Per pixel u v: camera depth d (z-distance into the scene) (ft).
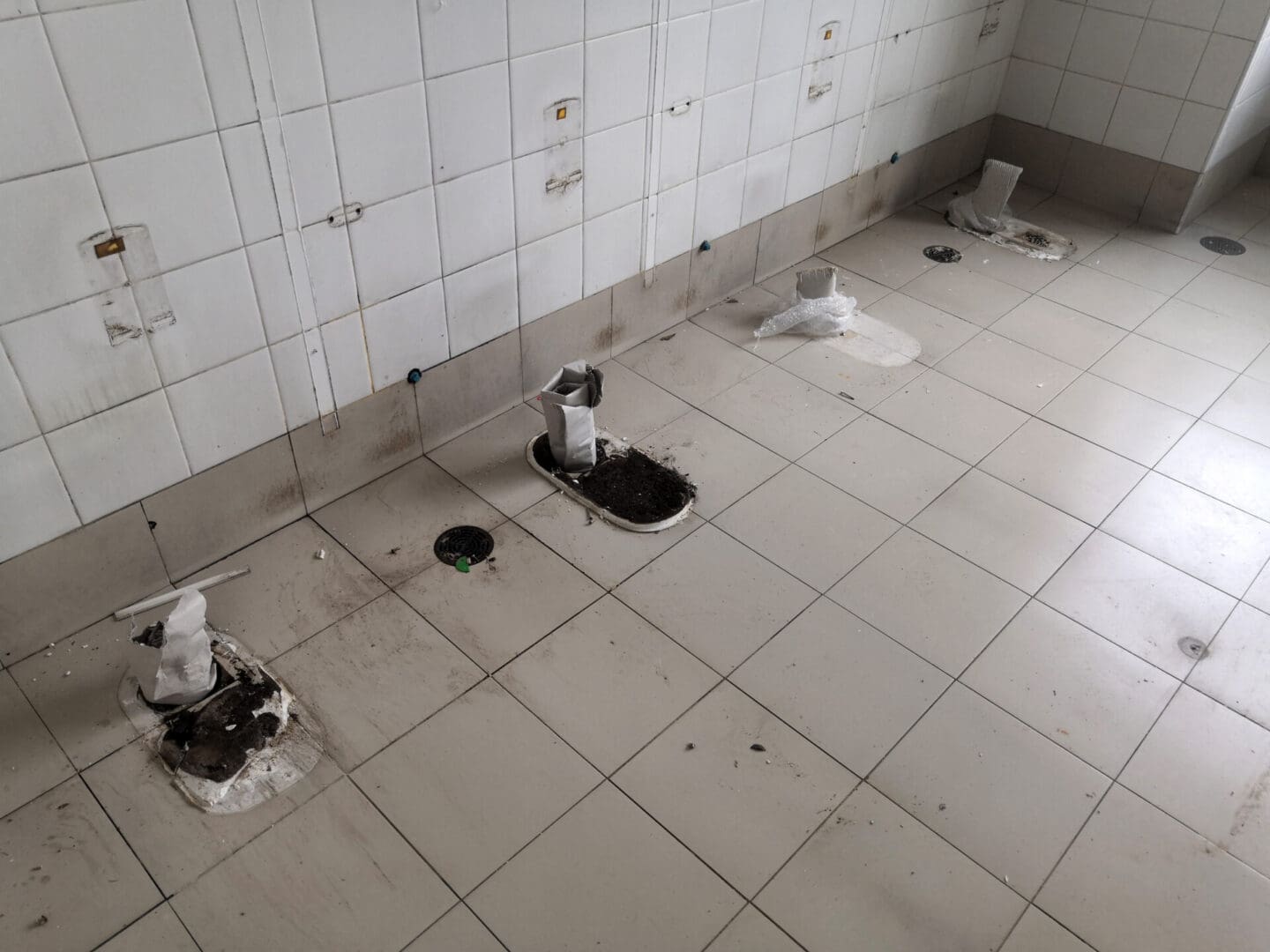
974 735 6.59
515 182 7.85
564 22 7.42
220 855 5.72
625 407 9.27
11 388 5.76
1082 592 7.64
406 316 7.72
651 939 5.44
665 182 9.23
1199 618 7.48
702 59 8.76
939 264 11.88
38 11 4.93
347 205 6.83
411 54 6.60
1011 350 10.36
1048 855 5.95
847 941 5.49
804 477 8.59
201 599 6.31
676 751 6.38
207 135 5.87
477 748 6.33
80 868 5.62
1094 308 11.12
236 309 6.59
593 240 8.88
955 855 5.92
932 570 7.76
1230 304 11.27
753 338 10.36
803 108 10.27
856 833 5.99
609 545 7.83
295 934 5.38
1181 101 11.95
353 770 6.17
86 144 5.40
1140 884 5.83
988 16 12.11
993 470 8.78
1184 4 11.43
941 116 12.59
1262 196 13.56
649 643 7.06
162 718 6.40
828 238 12.03
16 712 6.38
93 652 6.77
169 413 6.61
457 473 8.42
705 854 5.84
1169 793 6.31
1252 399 9.77
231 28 5.67
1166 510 8.43
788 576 7.64
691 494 8.29
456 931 5.42
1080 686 6.95
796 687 6.82
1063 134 13.15
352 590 7.33
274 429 7.32
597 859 5.78
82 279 5.75
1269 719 6.80
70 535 6.52
